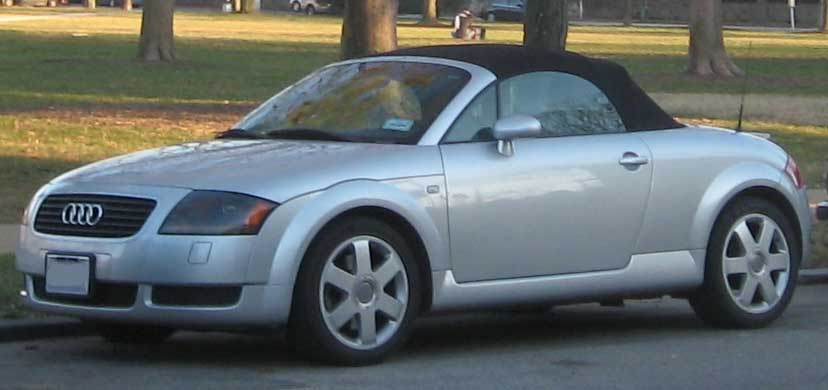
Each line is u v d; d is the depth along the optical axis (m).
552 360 13.17
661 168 14.00
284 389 11.66
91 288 12.01
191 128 32.66
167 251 11.69
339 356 12.29
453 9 124.88
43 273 12.36
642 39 88.31
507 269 13.11
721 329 14.73
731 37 96.88
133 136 30.72
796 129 35.97
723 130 14.93
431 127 12.97
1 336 13.80
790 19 124.25
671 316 15.86
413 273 12.60
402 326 12.62
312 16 128.62
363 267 12.30
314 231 11.94
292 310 11.98
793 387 12.05
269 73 51.47
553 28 23.14
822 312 16.02
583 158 13.52
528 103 13.57
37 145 28.83
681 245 14.16
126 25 91.12
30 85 43.06
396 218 12.45
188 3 148.75
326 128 13.34
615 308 16.52
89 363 12.86
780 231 14.81
